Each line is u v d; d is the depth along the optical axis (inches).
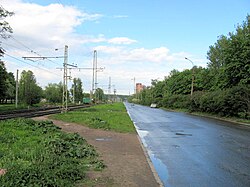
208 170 407.2
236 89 1578.5
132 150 540.1
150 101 4717.0
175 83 3558.1
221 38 3006.9
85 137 704.4
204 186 329.7
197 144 649.6
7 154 393.1
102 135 757.3
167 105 3408.0
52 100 3846.0
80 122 1099.3
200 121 1406.3
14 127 721.0
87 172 354.6
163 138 749.3
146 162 435.2
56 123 1044.5
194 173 389.1
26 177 275.9
